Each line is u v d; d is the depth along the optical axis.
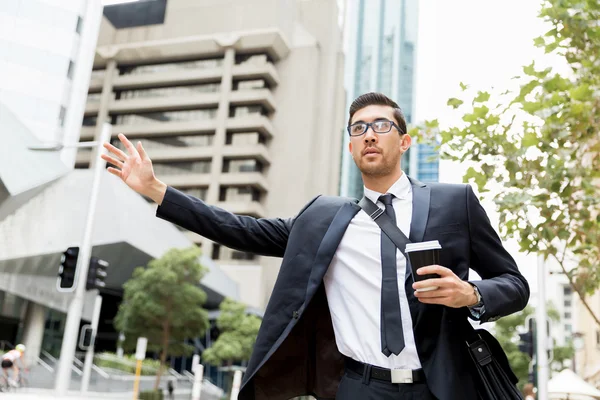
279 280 1.96
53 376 30.05
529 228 4.65
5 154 26.03
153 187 2.02
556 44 4.70
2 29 30.81
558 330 47.97
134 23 69.38
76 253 12.80
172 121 62.78
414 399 1.70
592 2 4.40
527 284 1.79
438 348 1.68
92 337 15.15
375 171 1.94
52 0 32.56
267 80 65.00
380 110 1.99
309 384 2.01
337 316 1.94
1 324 39.38
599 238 4.81
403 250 1.81
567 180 4.62
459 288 1.54
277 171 62.84
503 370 1.69
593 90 4.19
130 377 34.84
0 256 29.17
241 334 38.31
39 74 31.64
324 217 2.00
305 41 67.31
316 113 66.69
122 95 66.00
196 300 33.06
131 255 39.06
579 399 13.30
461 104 4.80
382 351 1.72
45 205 30.88
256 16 64.69
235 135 61.97
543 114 4.38
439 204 1.87
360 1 115.06
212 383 51.00
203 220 2.03
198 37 63.69
